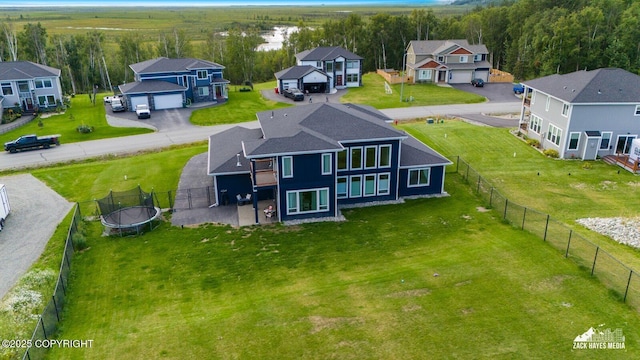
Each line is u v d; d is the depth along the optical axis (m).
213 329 20.69
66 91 93.00
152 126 59.38
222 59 112.81
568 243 25.62
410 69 87.69
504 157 45.94
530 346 18.62
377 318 20.92
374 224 32.47
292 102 71.94
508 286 23.08
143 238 30.89
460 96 75.31
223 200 35.97
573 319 20.25
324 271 26.22
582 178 40.41
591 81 44.69
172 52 111.31
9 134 56.50
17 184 40.69
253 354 18.86
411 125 57.41
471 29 115.38
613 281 22.84
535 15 100.69
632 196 36.41
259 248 29.28
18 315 22.19
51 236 31.19
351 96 76.06
